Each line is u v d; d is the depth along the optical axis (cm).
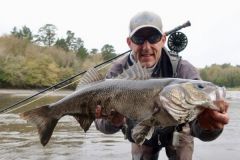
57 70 2369
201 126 131
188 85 120
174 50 203
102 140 358
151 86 128
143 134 126
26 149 313
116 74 184
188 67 177
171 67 176
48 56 2586
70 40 3572
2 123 467
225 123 123
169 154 185
